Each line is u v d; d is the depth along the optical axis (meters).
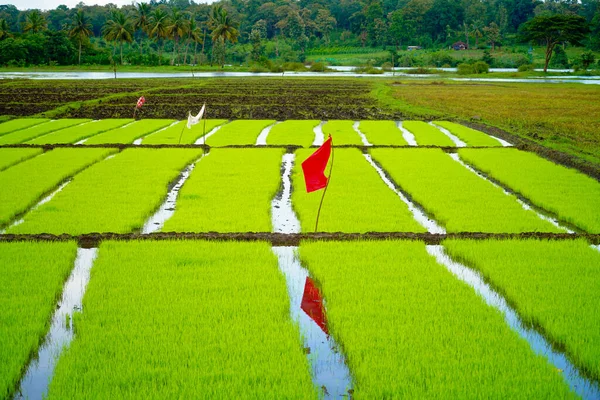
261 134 27.20
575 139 25.47
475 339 7.90
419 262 10.71
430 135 26.45
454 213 13.81
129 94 45.88
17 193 15.13
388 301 9.06
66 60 91.00
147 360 7.33
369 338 7.92
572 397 6.59
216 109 37.09
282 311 8.78
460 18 125.56
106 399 6.49
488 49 114.00
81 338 7.87
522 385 6.80
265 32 126.12
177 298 9.15
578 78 74.06
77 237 11.94
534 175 17.92
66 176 17.56
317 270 10.34
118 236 11.98
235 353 7.51
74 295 9.72
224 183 16.59
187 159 20.00
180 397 6.50
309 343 8.19
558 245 11.62
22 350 7.55
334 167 18.88
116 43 115.62
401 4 140.12
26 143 23.48
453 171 18.44
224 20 87.38
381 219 13.33
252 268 10.38
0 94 45.16
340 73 85.81
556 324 8.28
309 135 25.94
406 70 88.81
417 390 6.68
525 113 35.44
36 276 9.96
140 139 25.58
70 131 26.97
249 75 77.25
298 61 102.62
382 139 25.30
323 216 13.51
